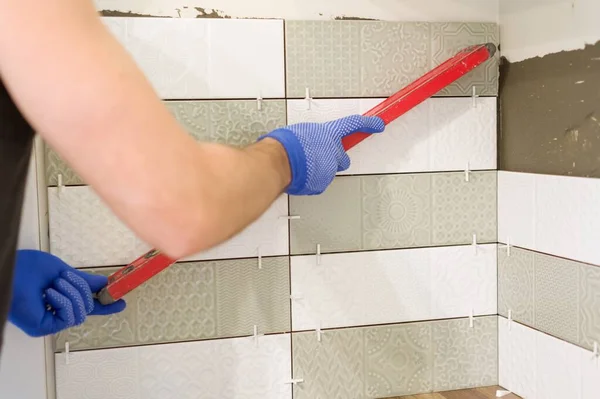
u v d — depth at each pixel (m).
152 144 0.41
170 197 0.42
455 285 1.40
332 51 1.30
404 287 1.37
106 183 0.41
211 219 0.46
